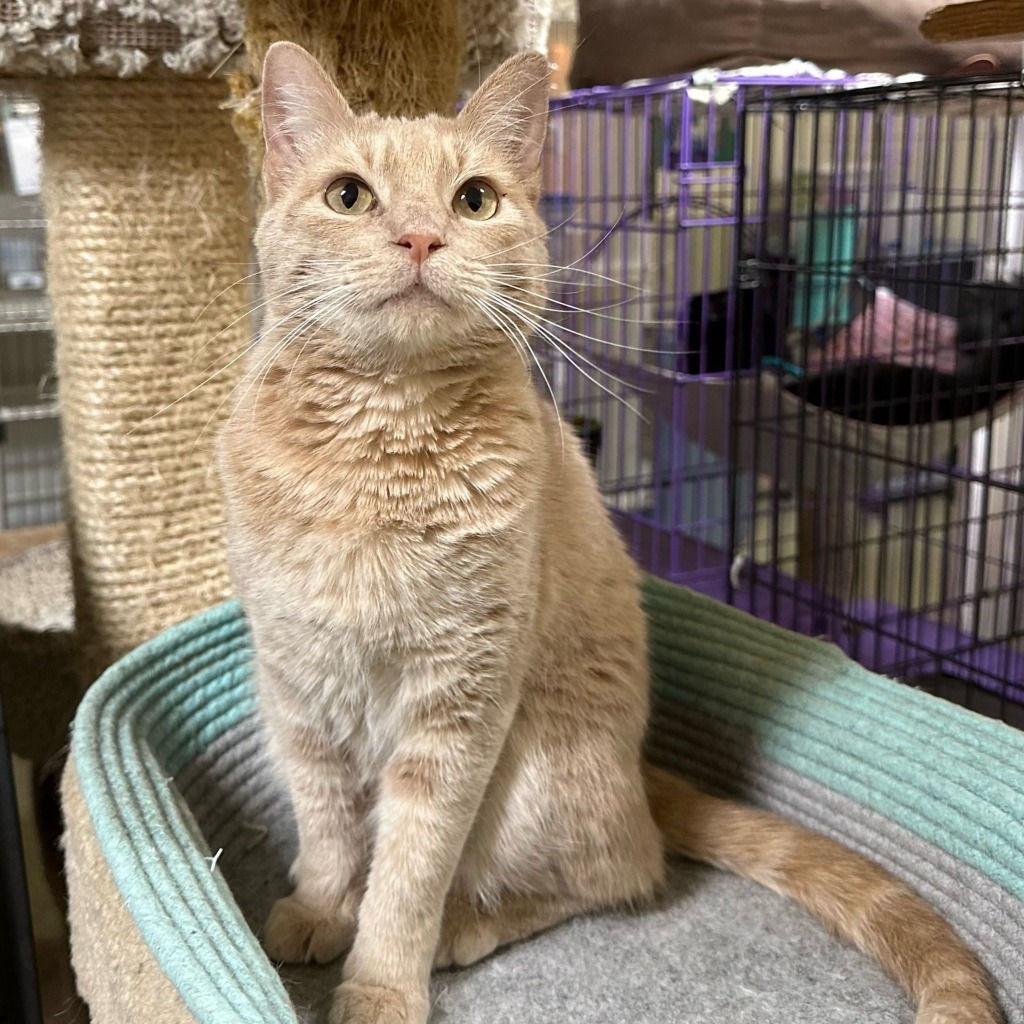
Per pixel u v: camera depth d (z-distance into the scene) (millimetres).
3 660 1569
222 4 1255
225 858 1229
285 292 919
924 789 1088
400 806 945
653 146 2178
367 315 848
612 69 1839
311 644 928
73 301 1406
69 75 1316
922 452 2014
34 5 1190
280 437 917
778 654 1298
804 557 2086
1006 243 1936
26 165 2062
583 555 1079
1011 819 997
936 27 1126
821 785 1198
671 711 1381
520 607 925
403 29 1212
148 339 1430
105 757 1032
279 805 1328
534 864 1073
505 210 937
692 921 1120
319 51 1164
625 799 1088
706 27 1661
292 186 931
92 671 1521
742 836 1168
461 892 1068
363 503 886
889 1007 992
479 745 940
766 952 1070
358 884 1081
